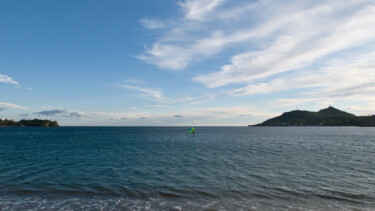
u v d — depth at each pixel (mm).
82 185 21078
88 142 70812
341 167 29234
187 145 61000
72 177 23891
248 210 15414
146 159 35844
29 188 20016
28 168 28188
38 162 32562
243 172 26422
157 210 15344
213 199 17578
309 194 18703
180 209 15539
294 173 25922
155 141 76688
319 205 16375
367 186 20812
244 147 55125
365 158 36531
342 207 16000
